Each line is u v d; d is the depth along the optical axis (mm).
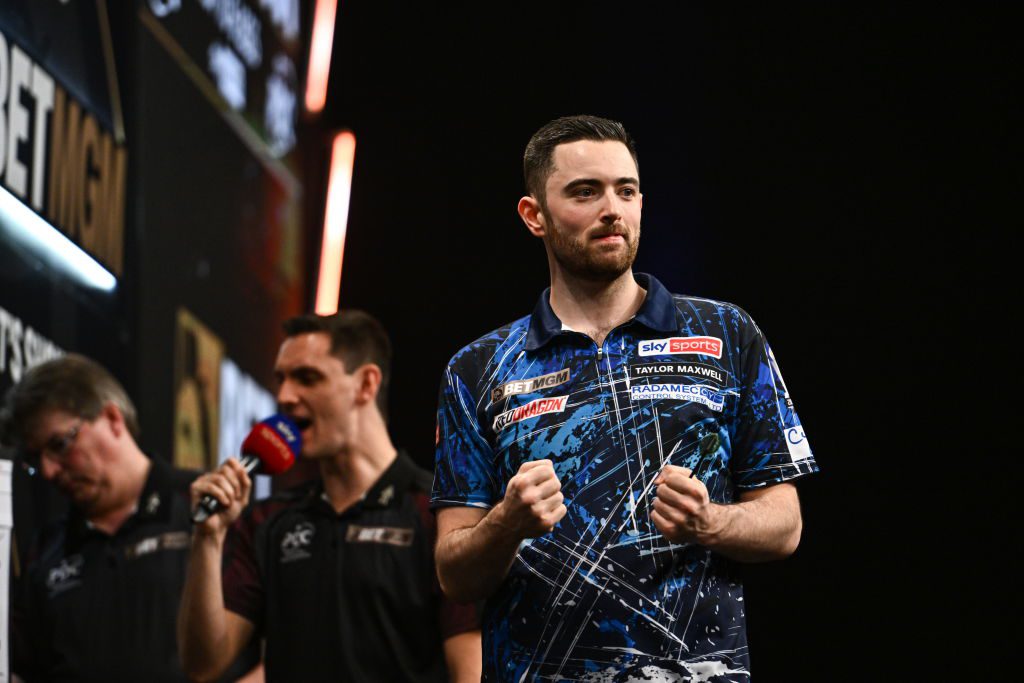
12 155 10188
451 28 20328
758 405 6488
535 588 6281
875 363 17500
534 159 6766
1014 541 16609
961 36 18078
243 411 15758
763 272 18188
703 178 18656
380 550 8883
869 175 18125
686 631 6113
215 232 15195
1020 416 16922
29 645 10078
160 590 10039
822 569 16969
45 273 10914
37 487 10789
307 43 19500
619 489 6293
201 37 15062
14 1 10391
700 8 19281
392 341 19609
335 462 9289
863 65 18469
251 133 16703
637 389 6445
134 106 13016
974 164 17781
